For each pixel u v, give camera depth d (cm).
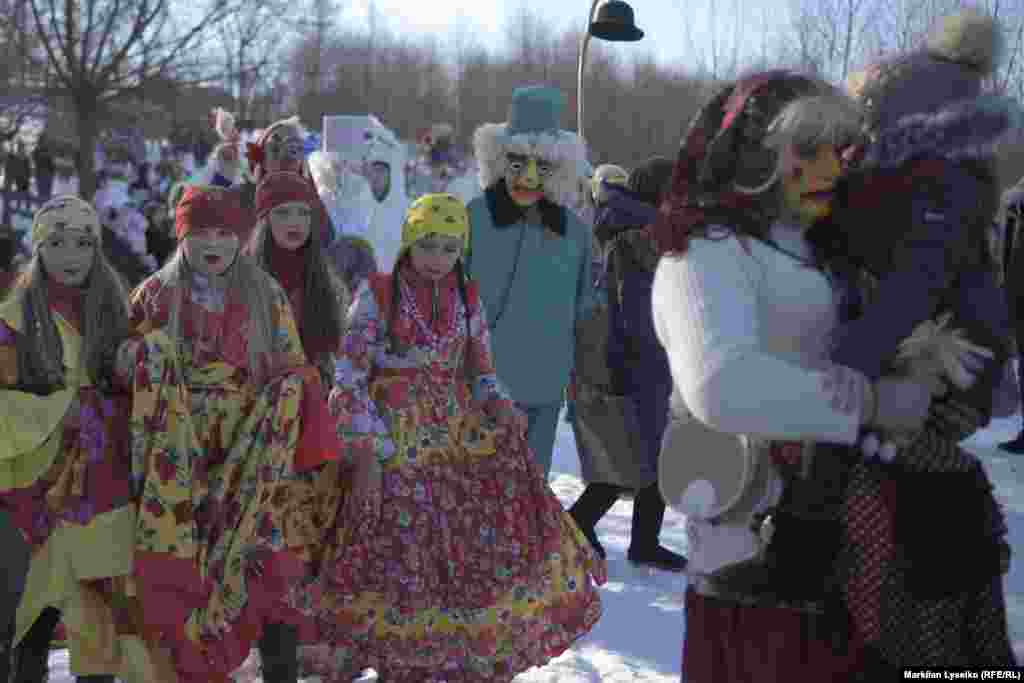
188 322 388
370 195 835
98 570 369
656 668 439
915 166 219
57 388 375
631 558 584
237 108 2488
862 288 230
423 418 405
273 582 385
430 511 396
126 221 1689
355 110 4050
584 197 703
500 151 540
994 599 227
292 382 392
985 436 907
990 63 236
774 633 223
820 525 222
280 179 446
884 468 222
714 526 229
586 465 572
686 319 220
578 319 542
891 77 230
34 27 1675
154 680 376
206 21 1722
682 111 2150
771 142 224
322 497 405
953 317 227
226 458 388
